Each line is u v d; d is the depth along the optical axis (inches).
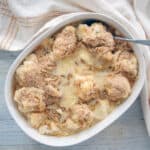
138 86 32.4
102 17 31.7
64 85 31.7
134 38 33.0
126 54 32.3
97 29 31.6
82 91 31.1
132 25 34.0
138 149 36.4
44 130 31.6
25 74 31.3
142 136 36.4
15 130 35.9
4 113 35.9
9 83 31.4
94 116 31.9
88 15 31.7
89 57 31.9
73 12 34.8
